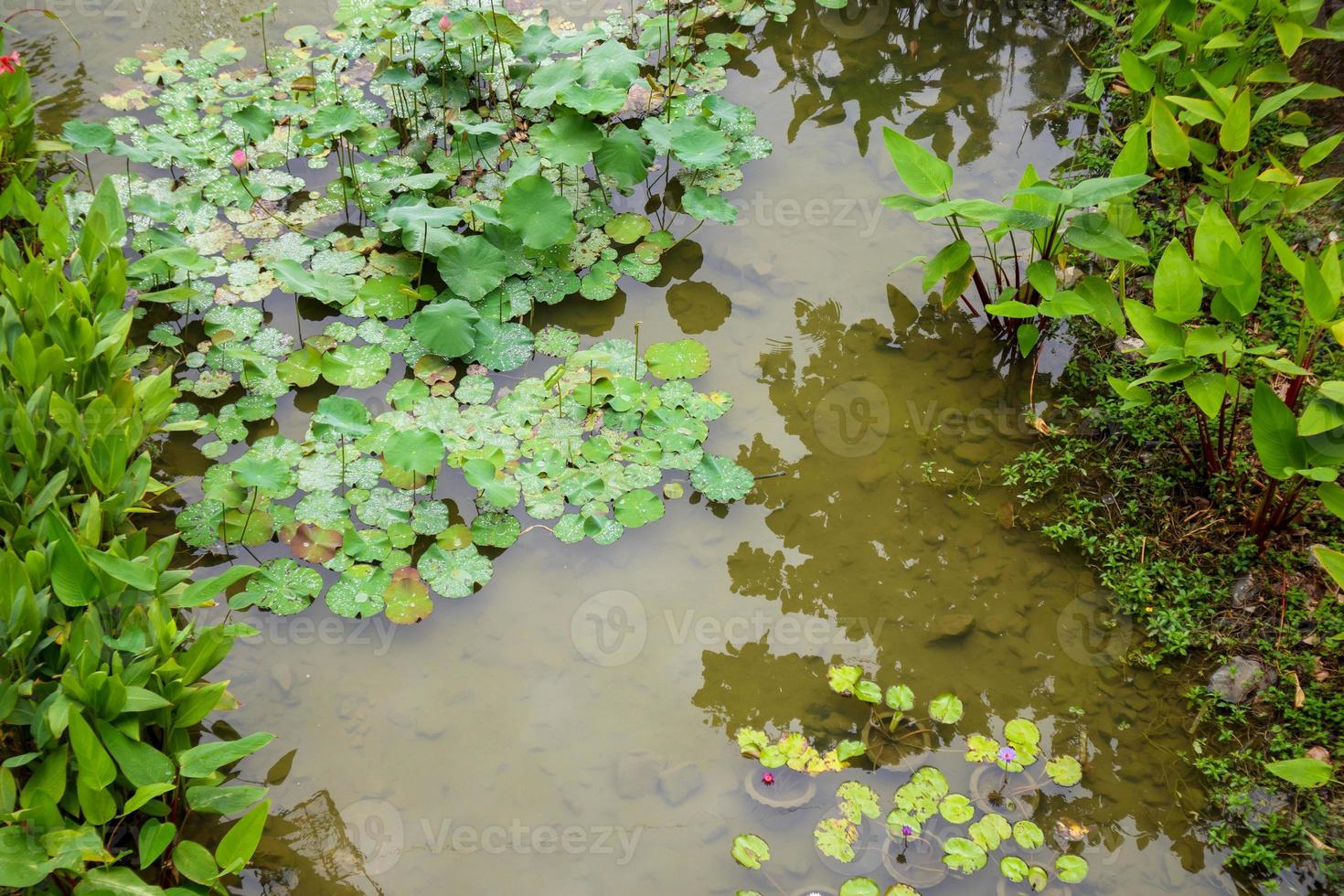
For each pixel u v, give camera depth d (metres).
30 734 2.83
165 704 2.70
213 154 5.03
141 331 4.31
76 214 4.65
